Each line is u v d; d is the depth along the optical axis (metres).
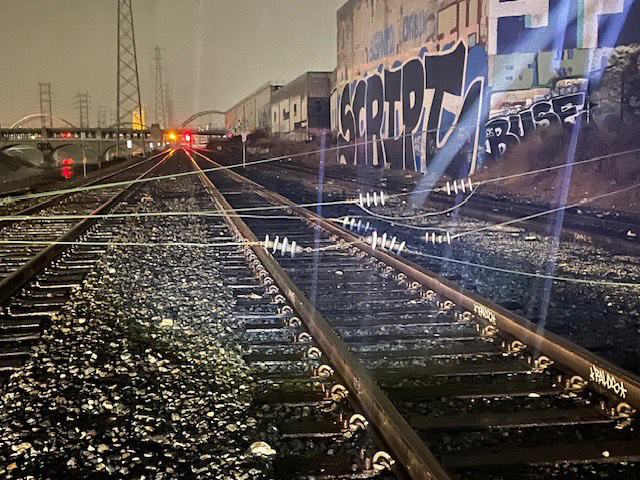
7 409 3.91
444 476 2.68
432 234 11.87
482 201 17.27
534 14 22.14
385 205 17.45
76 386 4.26
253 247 9.37
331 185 25.70
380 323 5.72
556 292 7.18
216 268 8.41
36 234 12.48
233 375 4.52
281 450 3.40
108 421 3.76
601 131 19.70
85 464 3.28
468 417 3.71
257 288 7.21
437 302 6.41
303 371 4.55
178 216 14.84
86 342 5.19
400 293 6.94
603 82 20.33
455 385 4.24
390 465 3.13
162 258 9.21
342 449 3.38
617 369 3.91
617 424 3.58
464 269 8.54
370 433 3.44
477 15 24.02
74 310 6.21
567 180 17.67
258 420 3.77
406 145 32.12
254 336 5.41
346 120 44.72
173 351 5.04
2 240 11.64
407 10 31.44
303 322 5.56
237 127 121.44
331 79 51.09
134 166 49.69
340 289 7.15
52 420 3.75
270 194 19.27
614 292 7.11
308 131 55.91
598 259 9.10
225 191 22.33
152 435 3.57
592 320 6.02
